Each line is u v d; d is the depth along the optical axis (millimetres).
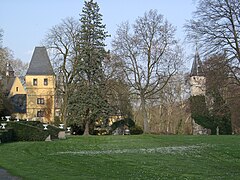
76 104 55000
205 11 37562
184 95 78812
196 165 22484
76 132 61000
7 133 38312
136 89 59094
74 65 57938
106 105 56188
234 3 36406
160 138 46906
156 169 19969
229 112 46719
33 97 85875
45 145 34938
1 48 58188
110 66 57750
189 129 78250
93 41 56812
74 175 17078
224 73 37156
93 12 57469
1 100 61562
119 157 25797
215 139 43781
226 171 19906
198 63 40250
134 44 58125
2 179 15883
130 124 65500
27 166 20375
